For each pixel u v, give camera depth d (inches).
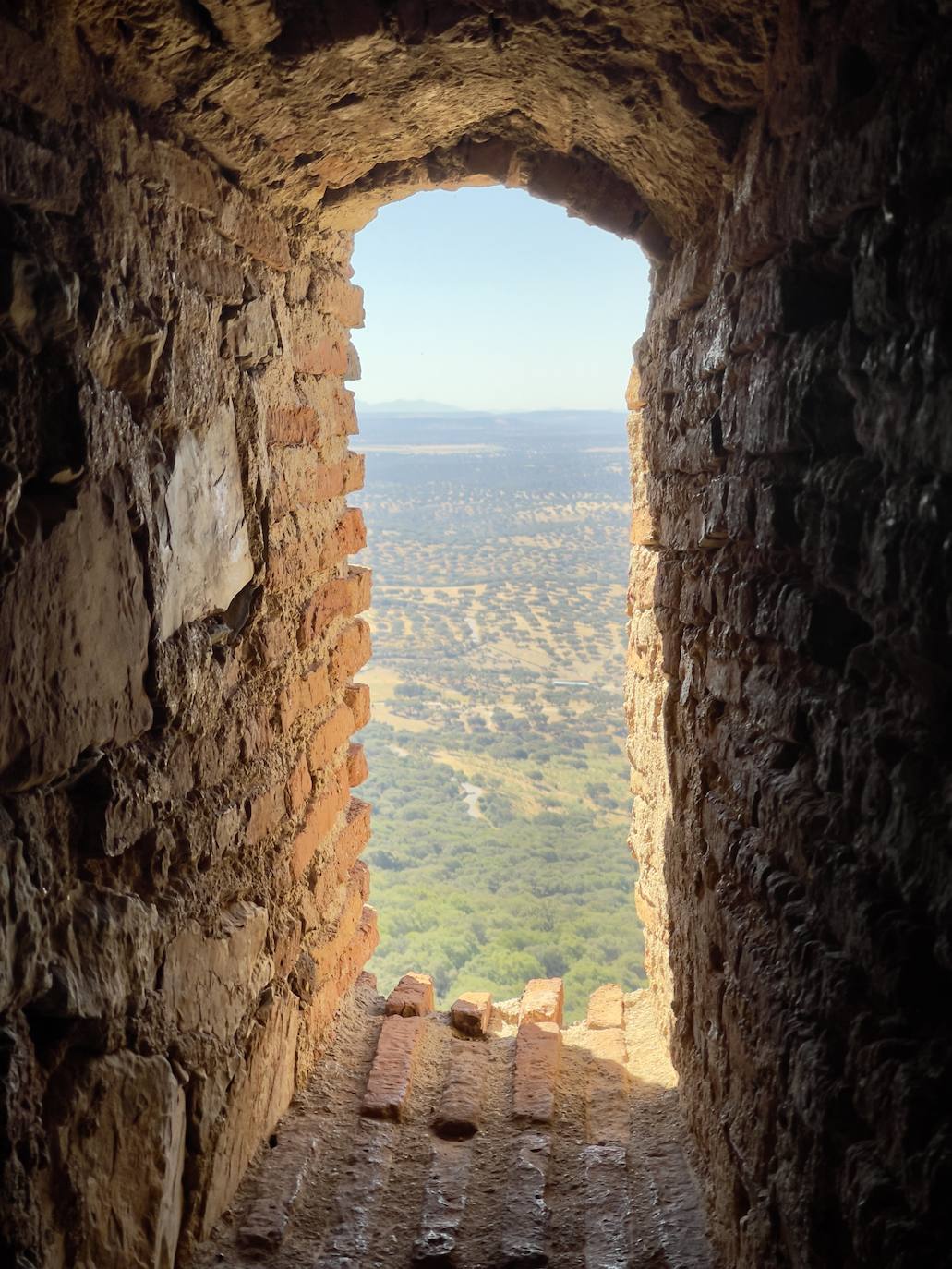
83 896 73.4
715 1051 95.2
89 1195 71.4
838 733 65.4
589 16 84.0
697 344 101.9
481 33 89.0
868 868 60.7
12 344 62.5
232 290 99.3
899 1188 53.2
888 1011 56.7
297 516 122.6
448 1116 118.3
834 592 68.3
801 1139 66.4
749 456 82.9
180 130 86.8
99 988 72.5
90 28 70.0
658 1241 96.6
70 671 69.2
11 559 62.2
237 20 76.9
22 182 62.2
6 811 63.9
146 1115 79.7
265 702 111.4
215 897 96.8
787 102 71.7
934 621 51.6
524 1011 145.9
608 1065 131.6
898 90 54.8
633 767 155.3
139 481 79.2
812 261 70.6
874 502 59.6
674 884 118.2
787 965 70.9
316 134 103.3
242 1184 103.0
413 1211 103.7
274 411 113.8
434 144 118.3
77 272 69.4
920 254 52.7
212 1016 94.3
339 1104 120.6
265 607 111.0
